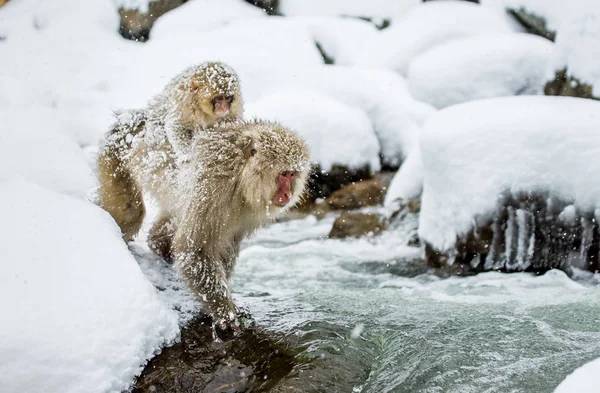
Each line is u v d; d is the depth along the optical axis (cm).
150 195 503
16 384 314
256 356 400
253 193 421
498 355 411
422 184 759
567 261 573
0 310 334
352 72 954
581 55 745
